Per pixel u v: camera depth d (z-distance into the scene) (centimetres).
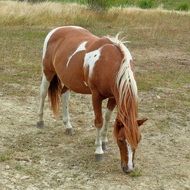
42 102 805
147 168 690
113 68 643
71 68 705
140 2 3541
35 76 1132
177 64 1366
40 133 796
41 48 1501
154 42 1773
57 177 657
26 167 680
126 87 614
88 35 743
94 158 711
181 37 1936
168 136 809
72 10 2236
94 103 679
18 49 1456
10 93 995
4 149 733
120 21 2280
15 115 872
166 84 1112
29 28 1902
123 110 611
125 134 601
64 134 796
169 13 2669
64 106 791
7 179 648
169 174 676
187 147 770
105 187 635
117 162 701
